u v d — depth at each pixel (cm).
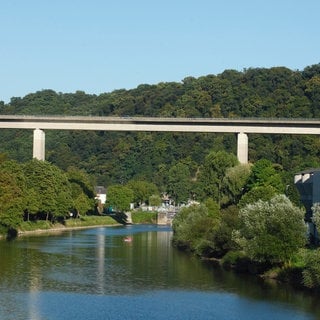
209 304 9331
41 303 9256
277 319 8544
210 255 14100
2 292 9906
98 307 9081
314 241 12462
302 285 10419
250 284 10750
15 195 18600
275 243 10825
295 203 15688
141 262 13375
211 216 16100
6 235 18425
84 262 13238
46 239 18262
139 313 8812
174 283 10844
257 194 14238
